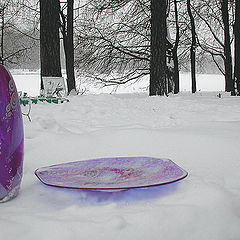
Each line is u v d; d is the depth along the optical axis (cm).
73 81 595
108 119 223
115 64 809
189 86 1379
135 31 778
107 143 160
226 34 723
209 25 866
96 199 99
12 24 793
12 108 97
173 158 139
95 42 778
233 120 224
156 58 455
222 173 121
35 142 160
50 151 149
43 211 91
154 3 448
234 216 94
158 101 292
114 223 84
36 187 108
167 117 223
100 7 725
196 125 199
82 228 82
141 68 827
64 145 157
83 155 144
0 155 94
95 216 88
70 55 589
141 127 193
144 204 95
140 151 148
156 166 116
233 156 139
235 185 111
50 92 292
